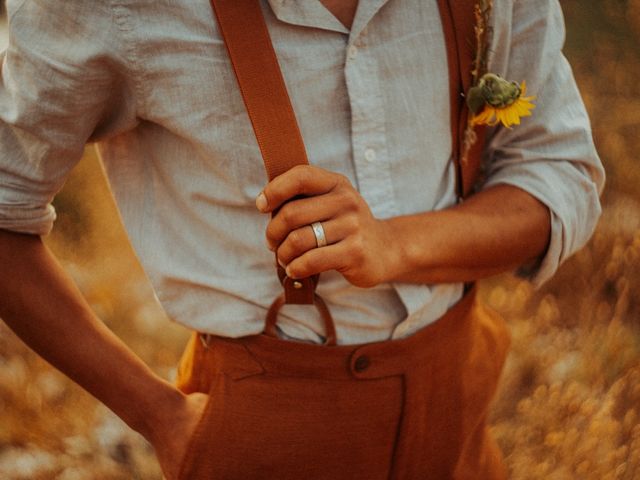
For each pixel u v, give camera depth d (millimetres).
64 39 882
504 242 1002
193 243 979
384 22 925
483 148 1077
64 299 1022
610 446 1796
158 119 917
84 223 2771
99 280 2494
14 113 914
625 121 2754
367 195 957
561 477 1768
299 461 986
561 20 1039
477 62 962
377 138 945
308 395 979
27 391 2000
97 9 865
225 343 993
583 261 2365
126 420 1036
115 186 994
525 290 2383
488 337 1129
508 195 1025
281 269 919
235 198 942
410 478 1045
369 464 1010
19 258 1001
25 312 1008
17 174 947
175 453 1009
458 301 1055
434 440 1052
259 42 884
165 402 1023
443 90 965
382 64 931
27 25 889
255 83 883
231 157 921
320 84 918
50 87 894
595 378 2057
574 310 2346
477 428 1144
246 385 985
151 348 2281
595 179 1071
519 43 1009
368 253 892
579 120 1045
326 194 883
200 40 880
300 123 927
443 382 1037
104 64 886
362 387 987
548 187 1023
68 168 964
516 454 1882
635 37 3104
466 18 957
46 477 1827
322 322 982
